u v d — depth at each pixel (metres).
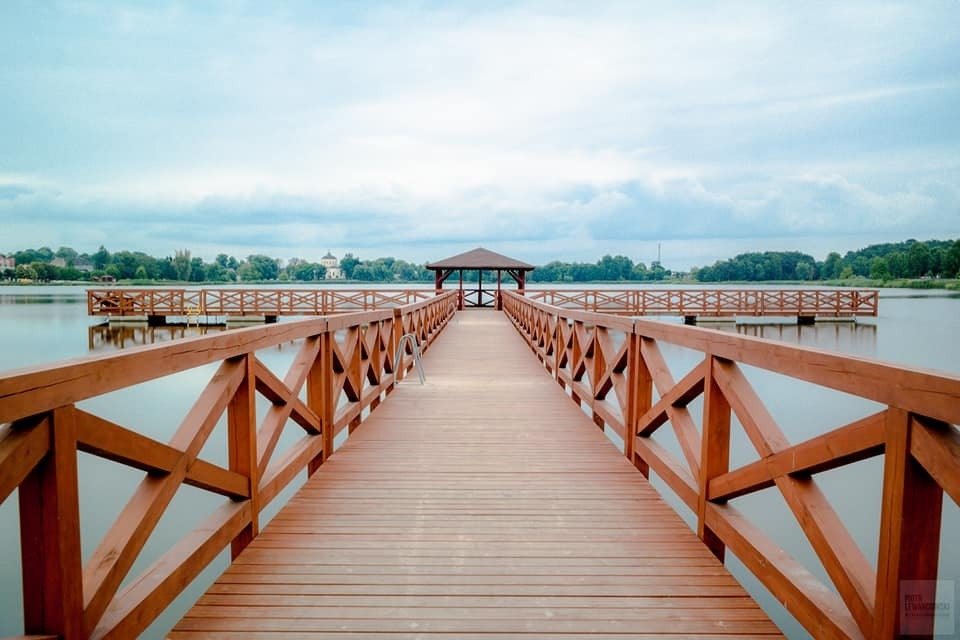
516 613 1.84
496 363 8.19
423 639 1.69
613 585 2.03
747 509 5.51
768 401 10.18
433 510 2.74
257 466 2.44
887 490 1.26
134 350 1.49
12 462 1.06
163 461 1.64
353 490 3.03
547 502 2.86
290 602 1.89
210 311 24.16
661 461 2.94
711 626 1.77
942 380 1.07
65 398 1.21
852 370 1.39
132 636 1.48
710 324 25.55
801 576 1.71
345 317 4.03
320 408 3.47
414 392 5.94
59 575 1.21
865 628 1.35
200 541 1.91
